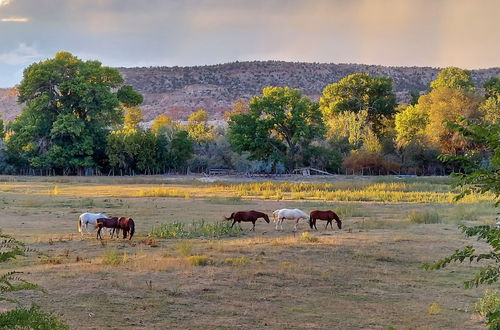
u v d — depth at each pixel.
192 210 36.28
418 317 13.93
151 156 88.00
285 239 24.14
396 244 23.11
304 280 17.14
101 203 40.38
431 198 43.06
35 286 7.30
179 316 13.56
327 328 13.05
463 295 15.91
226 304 14.63
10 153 92.50
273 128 82.25
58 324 6.80
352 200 43.41
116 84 104.06
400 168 81.31
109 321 12.99
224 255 20.34
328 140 89.75
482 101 86.44
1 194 49.12
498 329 6.39
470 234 6.70
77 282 16.14
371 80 117.00
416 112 93.38
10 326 6.42
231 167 91.62
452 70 114.56
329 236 25.28
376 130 115.31
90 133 93.31
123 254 20.69
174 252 21.03
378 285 16.89
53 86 95.56
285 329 12.91
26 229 27.38
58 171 93.62
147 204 40.03
